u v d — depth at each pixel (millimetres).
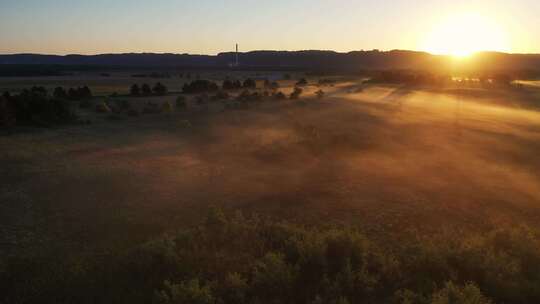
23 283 9109
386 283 8852
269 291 8398
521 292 8281
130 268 9609
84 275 9352
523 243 10250
